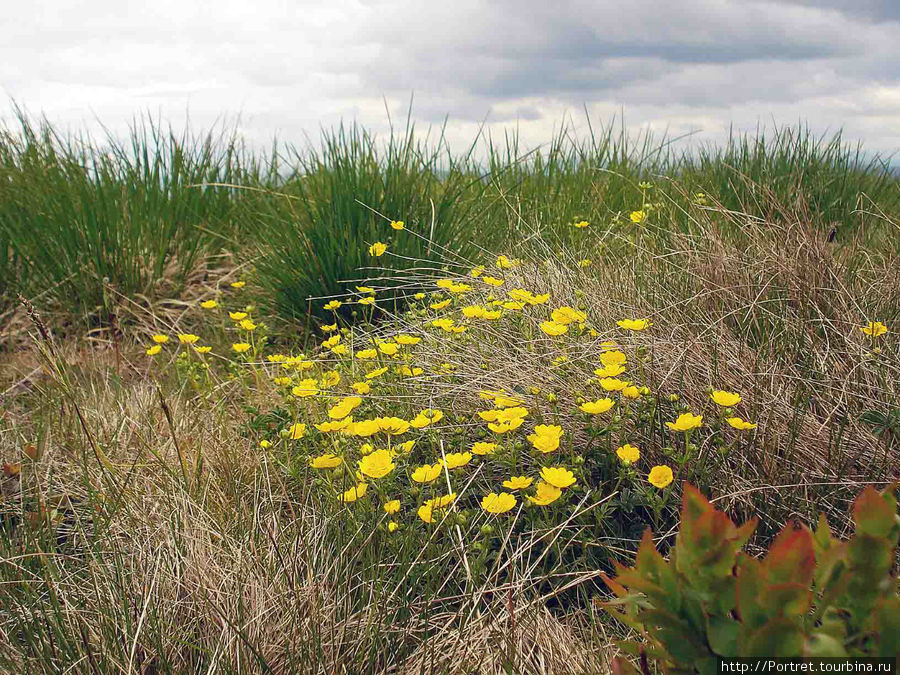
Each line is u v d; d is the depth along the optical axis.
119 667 1.34
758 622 0.86
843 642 0.87
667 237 3.63
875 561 0.88
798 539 0.86
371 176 3.95
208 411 2.62
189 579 1.64
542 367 2.28
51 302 3.82
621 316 2.71
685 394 2.10
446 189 4.11
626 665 1.02
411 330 2.84
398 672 1.38
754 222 3.26
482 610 1.57
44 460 2.27
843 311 2.55
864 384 2.14
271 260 3.95
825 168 4.99
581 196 4.87
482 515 1.81
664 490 1.74
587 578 1.52
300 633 1.37
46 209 4.00
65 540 1.97
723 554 0.91
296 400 2.30
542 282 3.14
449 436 2.14
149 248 4.20
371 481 1.76
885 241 3.59
